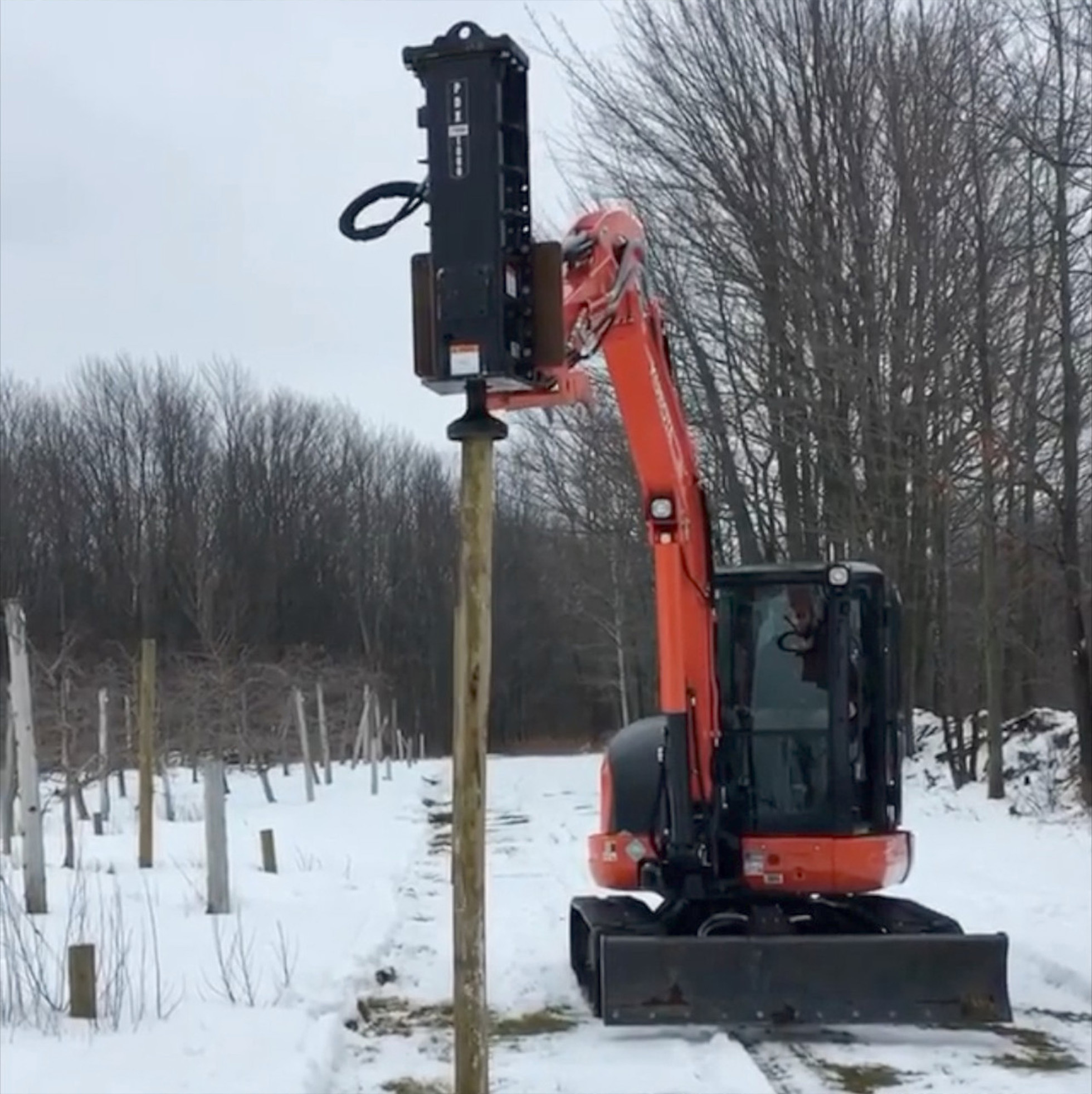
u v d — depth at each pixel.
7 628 12.67
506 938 11.79
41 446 59.06
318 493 62.97
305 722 31.16
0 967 9.38
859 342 22.36
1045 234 19.98
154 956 10.08
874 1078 7.71
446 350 5.11
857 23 23.02
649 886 9.38
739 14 23.73
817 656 9.35
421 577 64.62
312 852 17.61
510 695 63.50
